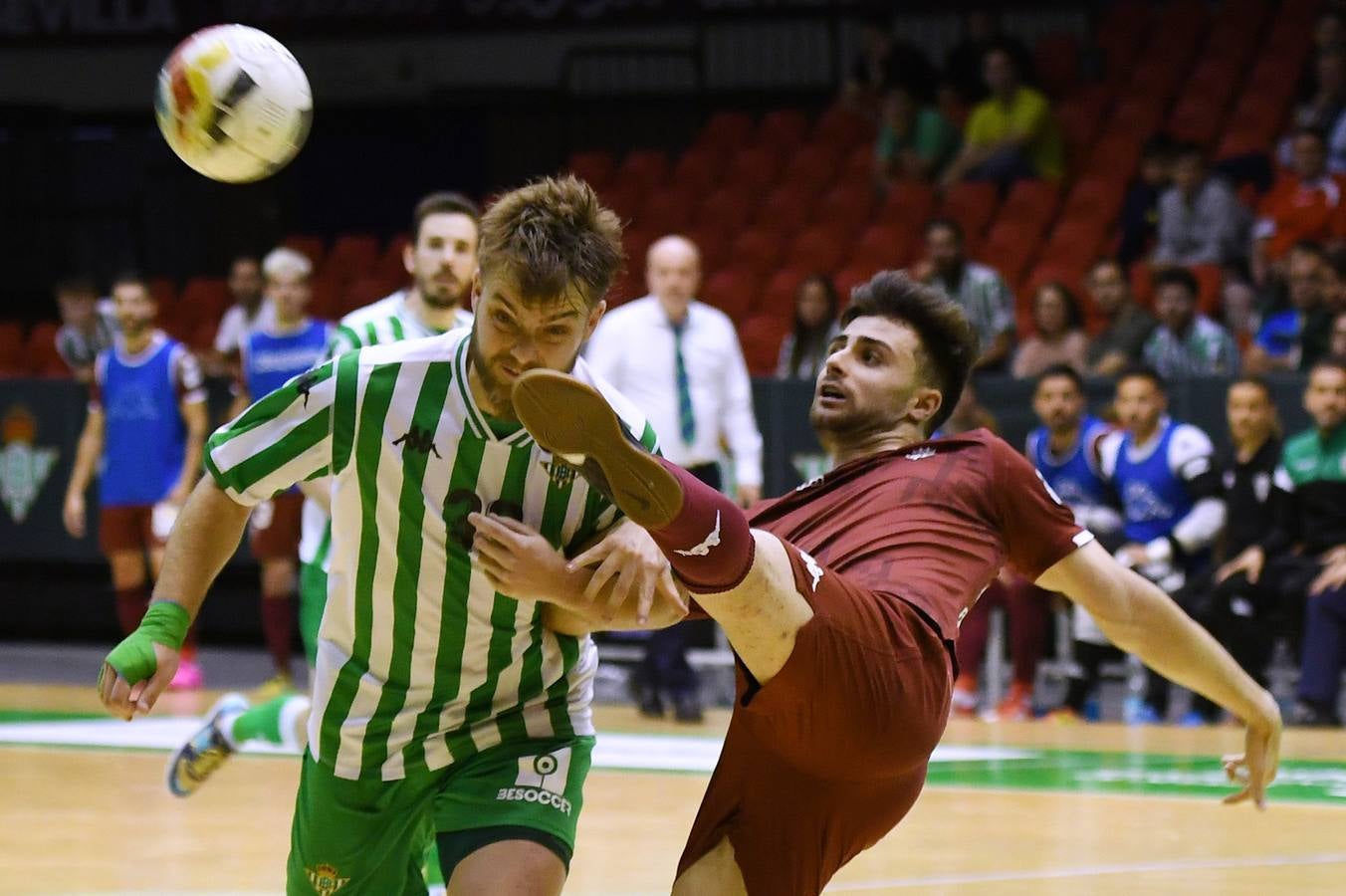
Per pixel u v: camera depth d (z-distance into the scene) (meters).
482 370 3.97
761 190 18.27
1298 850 6.99
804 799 4.13
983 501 4.43
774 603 3.76
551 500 4.09
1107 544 11.16
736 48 20.62
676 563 3.67
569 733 4.26
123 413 13.45
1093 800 8.20
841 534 4.35
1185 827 7.51
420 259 7.27
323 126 22.17
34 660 14.95
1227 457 11.68
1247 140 16.34
